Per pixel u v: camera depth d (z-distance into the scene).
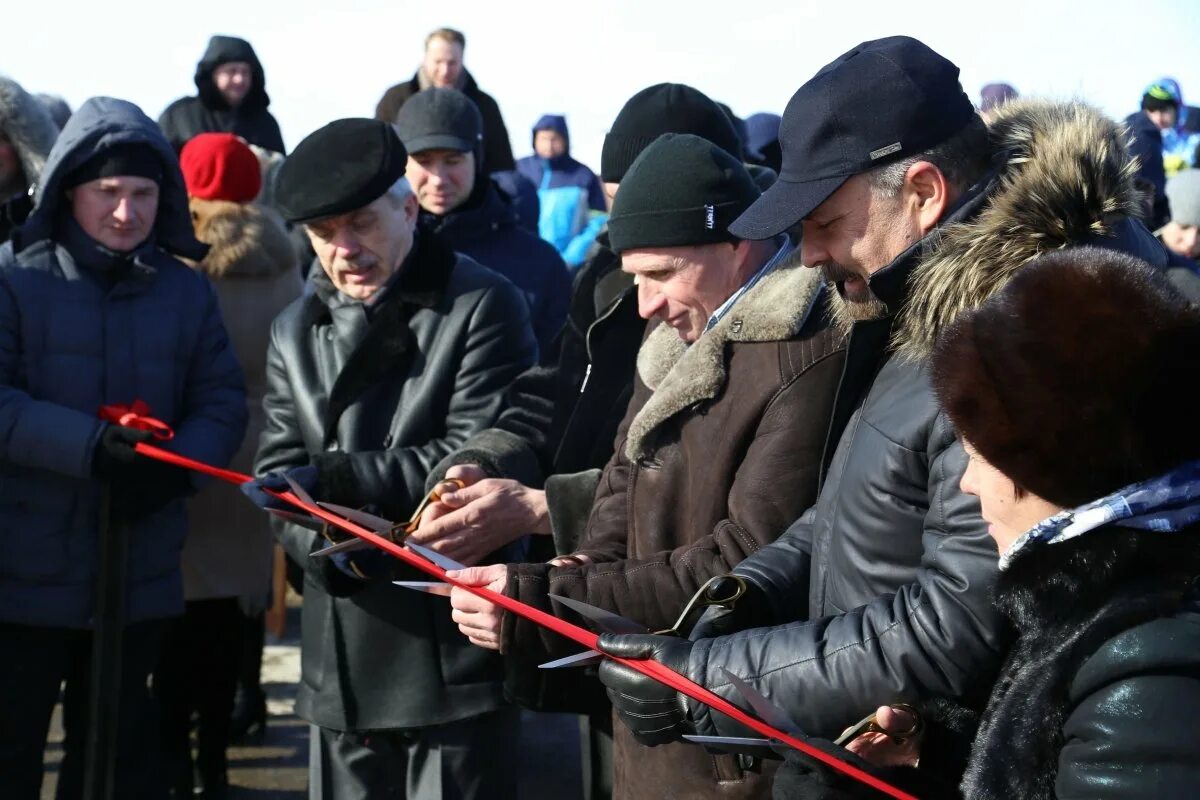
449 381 3.04
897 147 1.74
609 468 2.56
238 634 4.11
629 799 2.35
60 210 3.29
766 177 3.22
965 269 1.63
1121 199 1.67
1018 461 1.24
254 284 4.10
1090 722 1.16
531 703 2.38
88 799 3.21
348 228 2.99
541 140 8.70
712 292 2.35
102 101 3.32
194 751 4.48
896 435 1.70
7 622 3.16
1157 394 1.20
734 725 1.70
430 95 4.39
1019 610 1.29
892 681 1.61
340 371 3.03
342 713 2.97
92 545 3.23
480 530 2.75
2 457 3.13
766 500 2.12
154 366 3.33
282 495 2.25
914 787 1.52
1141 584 1.19
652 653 1.77
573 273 5.98
